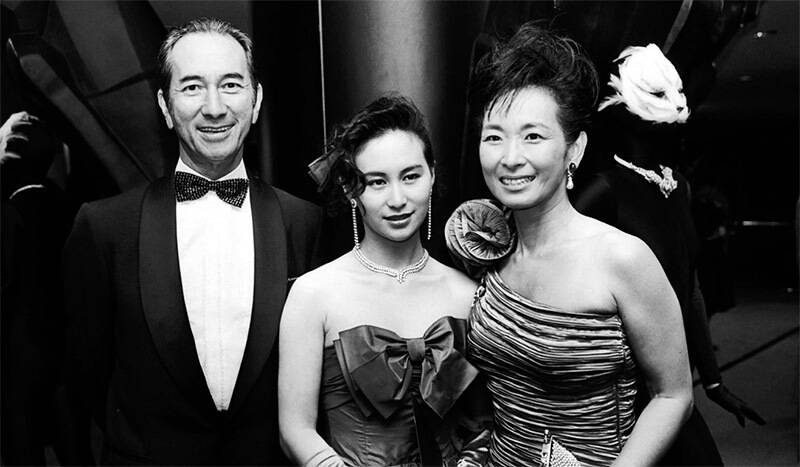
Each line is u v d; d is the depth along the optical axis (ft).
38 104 7.22
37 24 7.20
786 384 7.53
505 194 5.26
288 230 6.51
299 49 7.49
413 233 5.51
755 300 7.62
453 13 7.35
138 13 7.32
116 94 7.23
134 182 7.26
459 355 5.49
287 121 7.52
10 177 7.27
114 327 6.23
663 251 7.10
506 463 5.60
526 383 5.41
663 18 7.34
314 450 5.29
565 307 5.19
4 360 7.31
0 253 7.31
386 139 5.37
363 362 5.32
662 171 7.32
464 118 7.38
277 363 6.20
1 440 7.32
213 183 6.35
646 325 5.15
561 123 5.17
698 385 7.63
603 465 5.25
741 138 7.64
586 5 7.30
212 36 6.12
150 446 6.07
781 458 7.45
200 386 6.10
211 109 6.00
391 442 5.43
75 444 7.33
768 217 7.55
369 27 7.38
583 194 7.21
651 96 7.01
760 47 7.50
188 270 6.30
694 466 7.43
